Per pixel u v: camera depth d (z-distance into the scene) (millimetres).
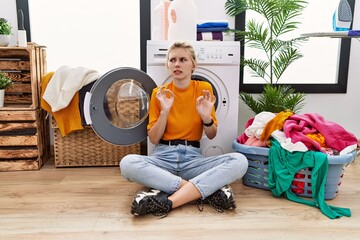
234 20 2402
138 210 1307
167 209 1357
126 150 2109
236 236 1183
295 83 2512
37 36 2355
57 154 2039
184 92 1623
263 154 1600
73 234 1194
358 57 2506
